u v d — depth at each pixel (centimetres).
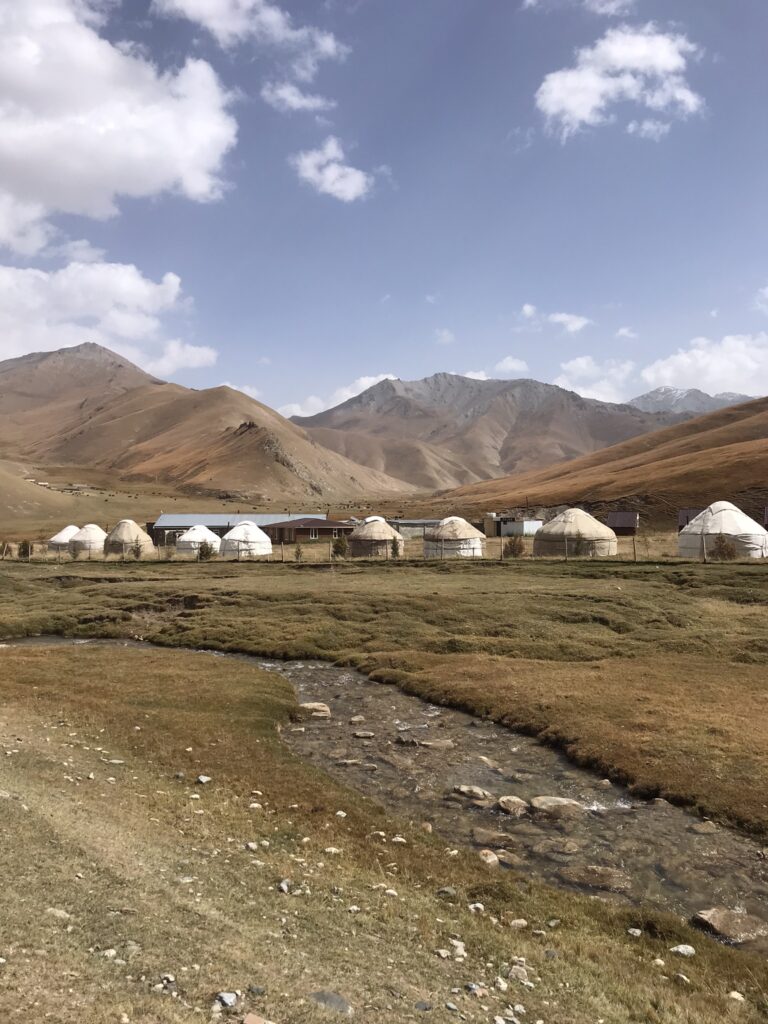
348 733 2055
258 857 1155
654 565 4850
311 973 766
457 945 908
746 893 1138
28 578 5472
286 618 3700
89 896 867
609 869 1212
